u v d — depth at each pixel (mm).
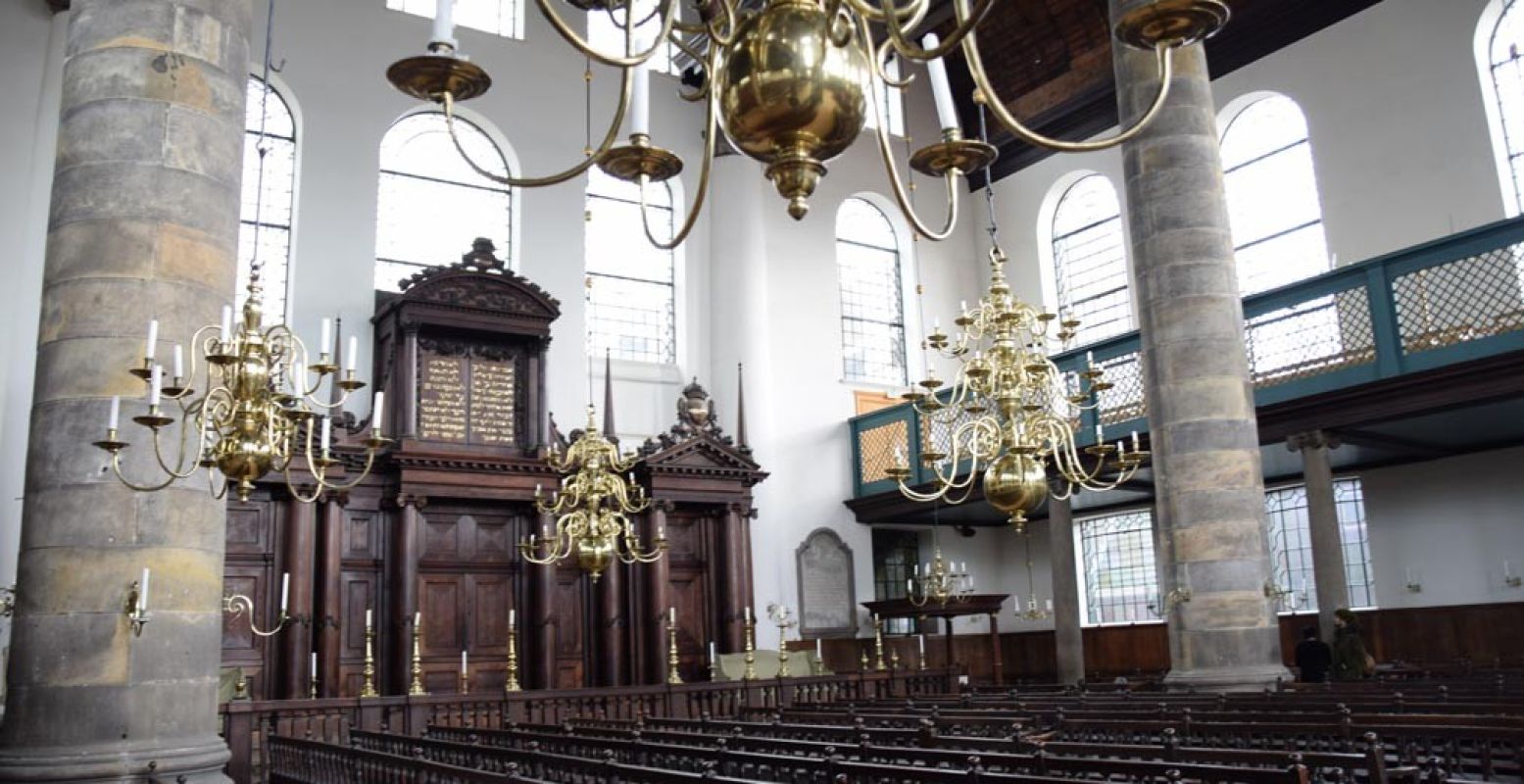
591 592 20766
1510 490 19781
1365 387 17047
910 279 27703
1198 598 14117
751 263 25047
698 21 25031
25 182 18203
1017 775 6109
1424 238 20484
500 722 16281
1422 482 21000
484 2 23656
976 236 28453
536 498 18484
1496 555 19844
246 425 8797
